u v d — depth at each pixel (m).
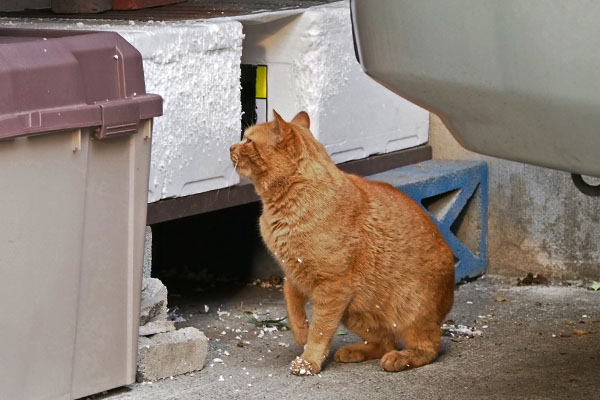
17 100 3.67
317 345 4.80
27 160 3.77
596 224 6.66
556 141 2.91
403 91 3.30
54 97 3.82
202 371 4.79
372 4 3.25
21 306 3.85
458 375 4.73
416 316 4.85
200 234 7.12
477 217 6.96
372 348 5.06
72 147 3.94
